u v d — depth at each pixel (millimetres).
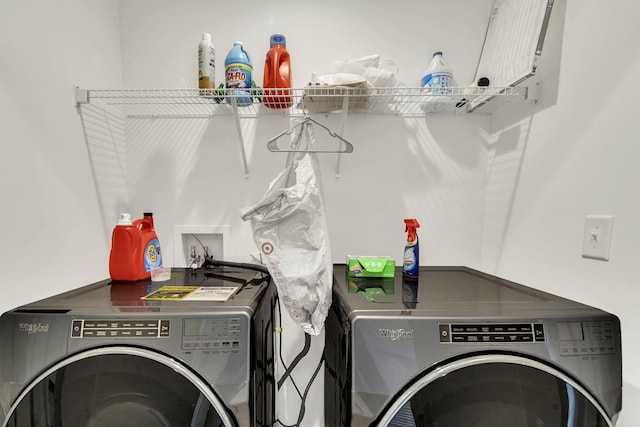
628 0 798
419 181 1425
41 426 710
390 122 1415
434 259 1443
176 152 1403
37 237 955
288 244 875
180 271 1276
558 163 1021
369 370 688
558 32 1033
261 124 1396
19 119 899
